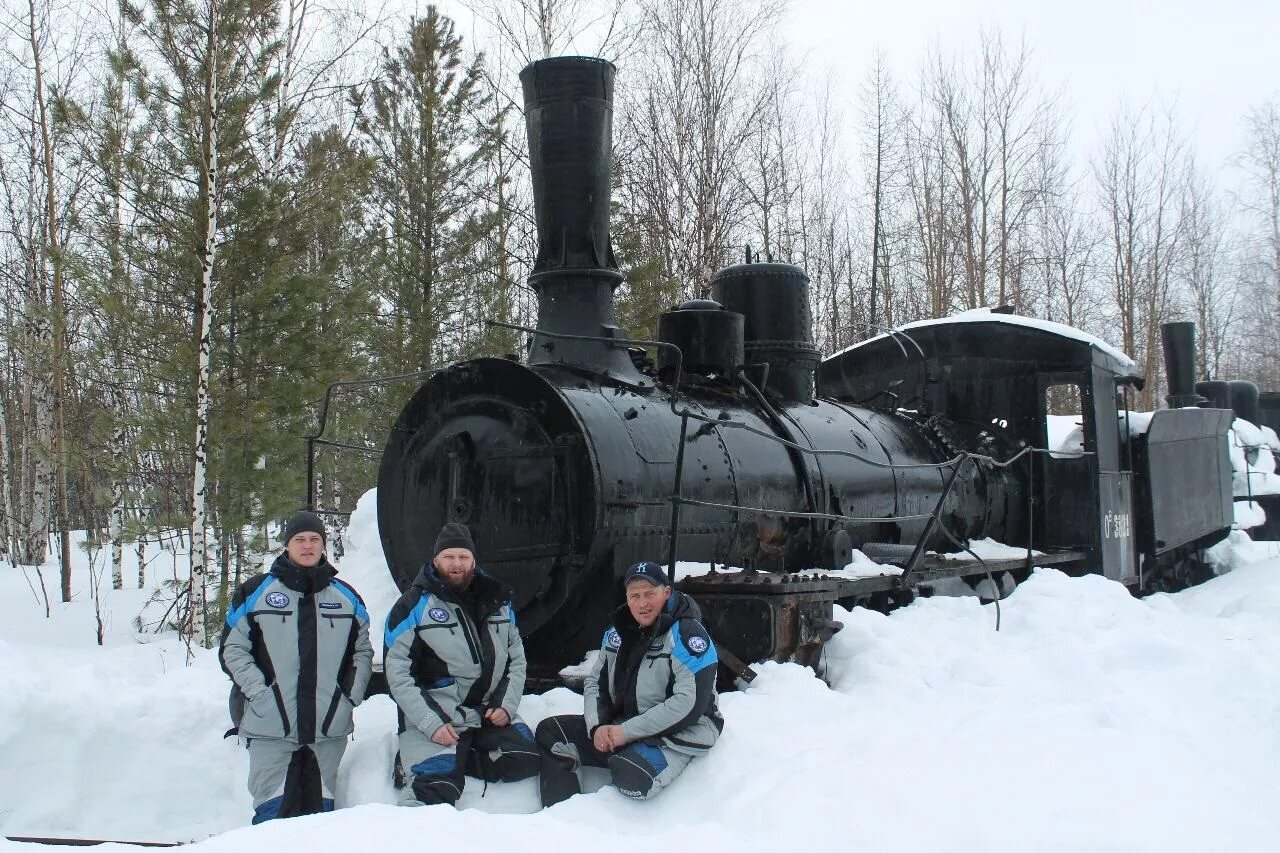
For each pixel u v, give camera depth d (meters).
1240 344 39.22
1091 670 5.54
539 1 17.44
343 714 4.27
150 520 10.21
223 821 4.76
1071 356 9.37
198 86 10.39
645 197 19.30
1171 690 5.57
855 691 5.18
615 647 4.27
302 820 3.38
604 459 4.98
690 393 6.30
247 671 4.19
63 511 13.94
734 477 5.86
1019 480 9.48
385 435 14.53
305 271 11.76
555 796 4.08
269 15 11.36
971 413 9.83
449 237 14.93
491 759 4.16
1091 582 7.64
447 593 4.23
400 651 4.18
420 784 3.99
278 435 10.38
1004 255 27.66
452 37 15.20
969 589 7.78
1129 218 30.53
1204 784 3.91
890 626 5.88
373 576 7.97
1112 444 9.98
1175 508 11.70
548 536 4.98
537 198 6.12
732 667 4.91
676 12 19.56
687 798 3.94
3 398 18.98
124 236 10.40
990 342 9.77
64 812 4.73
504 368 5.25
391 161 14.87
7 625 11.37
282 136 11.26
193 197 10.42
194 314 10.59
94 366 11.52
